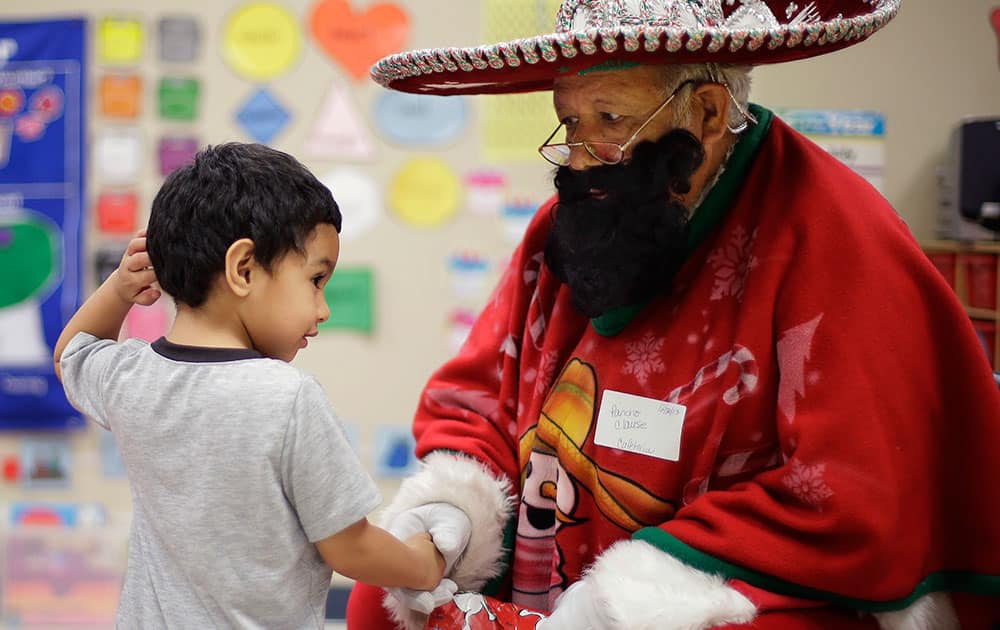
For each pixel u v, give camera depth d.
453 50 1.13
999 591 1.10
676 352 1.19
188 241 1.01
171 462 0.98
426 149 3.13
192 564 0.97
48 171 3.18
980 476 1.10
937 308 1.11
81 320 1.16
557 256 1.23
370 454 3.19
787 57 1.14
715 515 1.06
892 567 1.02
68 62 3.15
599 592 1.03
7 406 3.20
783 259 1.12
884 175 2.98
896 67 2.96
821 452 1.02
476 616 1.16
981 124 2.64
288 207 1.02
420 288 3.17
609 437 1.21
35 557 3.18
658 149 1.16
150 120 3.16
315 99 3.14
